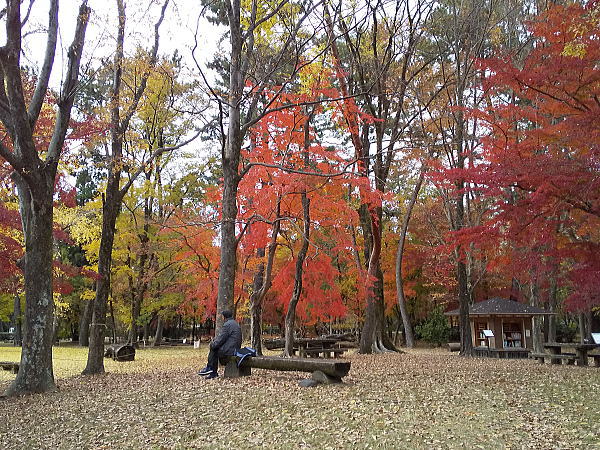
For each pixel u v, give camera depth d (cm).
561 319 3950
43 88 1111
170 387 1076
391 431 652
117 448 648
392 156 2223
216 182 3319
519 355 2008
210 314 2300
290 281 2048
